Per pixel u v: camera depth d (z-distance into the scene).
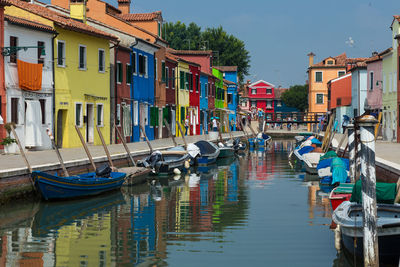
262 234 14.73
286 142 63.19
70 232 15.16
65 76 30.83
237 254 12.81
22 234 14.91
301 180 26.34
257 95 111.19
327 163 24.66
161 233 14.98
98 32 33.53
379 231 10.62
